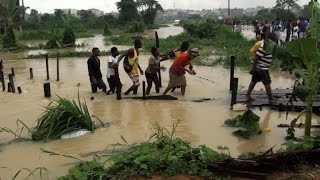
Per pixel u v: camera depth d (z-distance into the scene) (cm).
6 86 1386
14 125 901
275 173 574
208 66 1780
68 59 2247
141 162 583
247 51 2161
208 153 609
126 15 7175
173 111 996
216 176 562
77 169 581
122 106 1059
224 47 2609
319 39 718
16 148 752
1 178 621
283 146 717
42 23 6234
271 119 903
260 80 1024
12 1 3472
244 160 575
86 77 1555
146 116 955
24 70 1812
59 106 836
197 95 1176
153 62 1170
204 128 847
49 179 613
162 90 1254
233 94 995
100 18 7281
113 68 1185
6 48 2972
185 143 655
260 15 6556
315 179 545
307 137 677
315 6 723
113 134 821
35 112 1015
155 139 776
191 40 3119
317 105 929
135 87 1185
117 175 564
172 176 560
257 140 764
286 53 712
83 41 3944
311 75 712
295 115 931
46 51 2867
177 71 1145
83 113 865
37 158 701
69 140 789
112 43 3506
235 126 839
